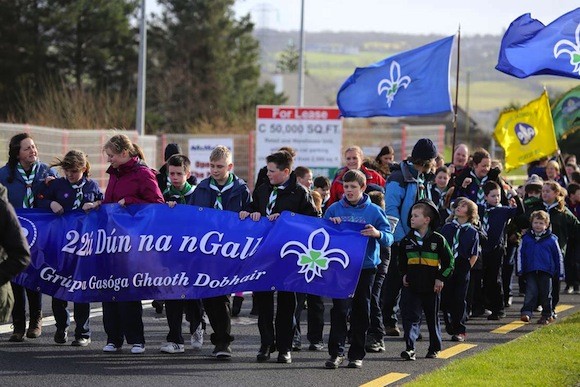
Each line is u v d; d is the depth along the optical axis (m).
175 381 15.48
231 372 16.33
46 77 98.06
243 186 18.03
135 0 108.94
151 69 111.00
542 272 22.67
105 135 44.53
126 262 17.62
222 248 17.44
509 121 33.19
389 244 17.19
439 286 17.77
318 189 24.02
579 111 35.84
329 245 17.02
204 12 114.94
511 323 22.75
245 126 93.69
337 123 52.84
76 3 100.44
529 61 22.47
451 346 19.39
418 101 27.72
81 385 15.08
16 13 99.31
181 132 106.69
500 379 14.94
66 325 18.56
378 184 22.42
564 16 22.52
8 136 37.12
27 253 13.24
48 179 18.47
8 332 19.59
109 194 18.02
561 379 15.02
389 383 15.62
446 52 27.45
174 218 17.69
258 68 121.12
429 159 19.66
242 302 23.89
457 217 20.69
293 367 16.91
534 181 26.03
